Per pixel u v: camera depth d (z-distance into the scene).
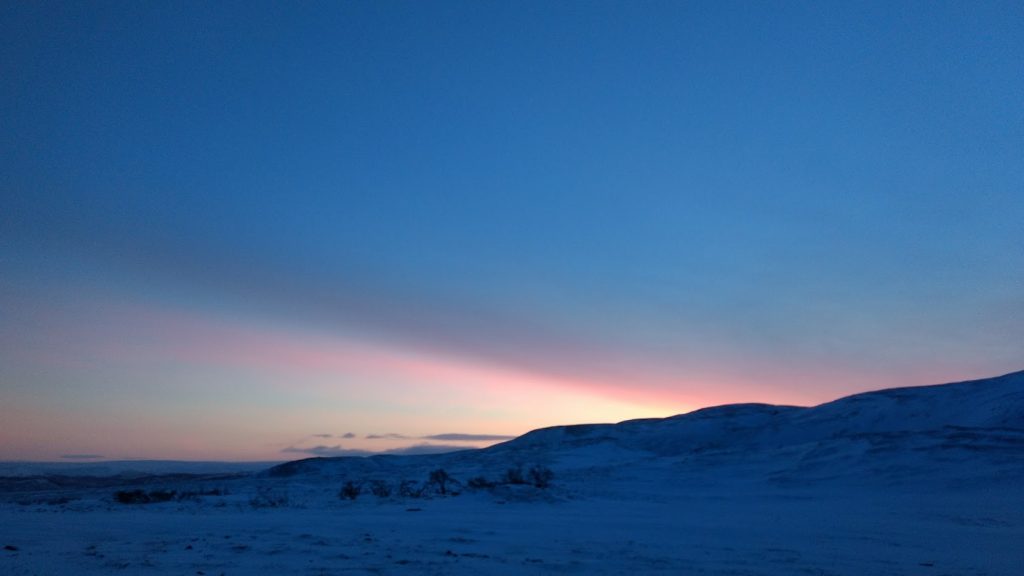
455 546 16.62
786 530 21.98
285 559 14.12
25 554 14.37
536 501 32.09
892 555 16.42
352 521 23.00
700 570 13.81
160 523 22.05
